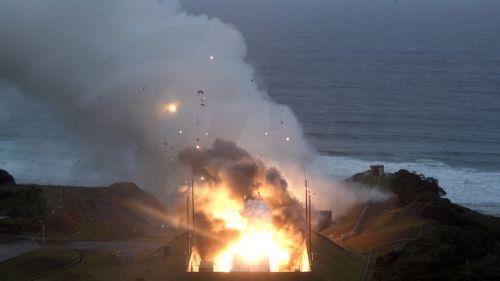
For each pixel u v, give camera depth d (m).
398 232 182.00
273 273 145.62
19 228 180.88
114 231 184.62
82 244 172.88
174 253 157.62
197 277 144.75
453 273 157.62
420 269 158.00
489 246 177.75
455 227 182.75
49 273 153.38
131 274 151.38
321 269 148.12
